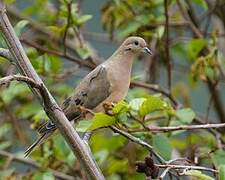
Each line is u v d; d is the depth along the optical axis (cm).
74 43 1359
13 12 1373
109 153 1262
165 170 700
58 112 692
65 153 1085
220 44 1327
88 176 693
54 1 1611
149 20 1228
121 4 1252
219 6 1337
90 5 1803
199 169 723
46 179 1009
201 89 1705
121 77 931
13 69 793
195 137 1169
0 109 1284
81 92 920
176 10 1358
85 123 788
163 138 948
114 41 1319
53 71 1162
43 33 1291
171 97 1138
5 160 1252
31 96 1352
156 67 1362
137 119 853
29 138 1325
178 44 1345
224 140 1169
